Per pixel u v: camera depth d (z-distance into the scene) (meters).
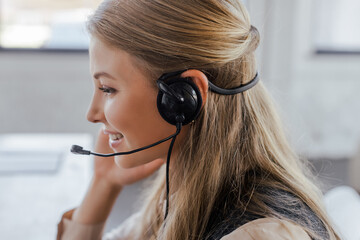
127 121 0.70
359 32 3.20
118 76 0.67
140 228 1.00
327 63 3.19
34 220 1.11
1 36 2.88
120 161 0.76
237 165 0.72
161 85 0.65
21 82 2.95
